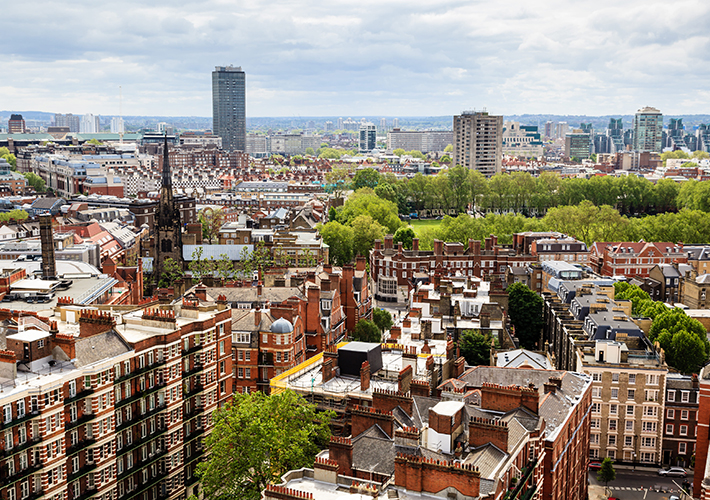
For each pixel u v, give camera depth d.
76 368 105.38
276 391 128.25
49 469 98.69
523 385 135.62
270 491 81.81
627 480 157.62
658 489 153.38
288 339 156.75
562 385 136.88
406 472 82.06
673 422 164.50
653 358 169.88
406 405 107.50
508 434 100.31
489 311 196.88
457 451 94.62
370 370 134.25
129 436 115.81
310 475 89.88
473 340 171.50
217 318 139.25
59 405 100.19
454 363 144.25
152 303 157.88
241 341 157.50
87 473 106.06
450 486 80.31
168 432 122.94
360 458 92.75
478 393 121.12
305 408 113.94
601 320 186.50
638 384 163.25
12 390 95.06
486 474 86.38
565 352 188.00
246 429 106.81
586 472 147.50
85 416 105.94
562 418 119.62
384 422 98.88
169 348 122.50
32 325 111.25
